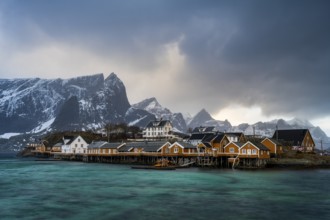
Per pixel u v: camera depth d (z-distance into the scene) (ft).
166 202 190.08
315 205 184.24
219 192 223.10
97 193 218.79
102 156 579.07
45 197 204.95
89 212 167.43
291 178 300.81
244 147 414.21
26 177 313.73
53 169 413.39
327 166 435.94
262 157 413.59
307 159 449.89
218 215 162.40
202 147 467.52
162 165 418.92
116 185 255.29
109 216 160.25
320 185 256.32
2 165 498.69
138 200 195.72
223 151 476.13
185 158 462.60
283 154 472.85
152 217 158.30
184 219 155.33
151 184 260.62
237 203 188.14
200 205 182.91
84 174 342.03
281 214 165.27
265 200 196.75
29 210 171.94
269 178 300.61
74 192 222.89
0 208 176.35
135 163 518.37
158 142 517.14
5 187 246.06
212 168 411.75
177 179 292.81
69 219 155.74
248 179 292.81
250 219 156.35
